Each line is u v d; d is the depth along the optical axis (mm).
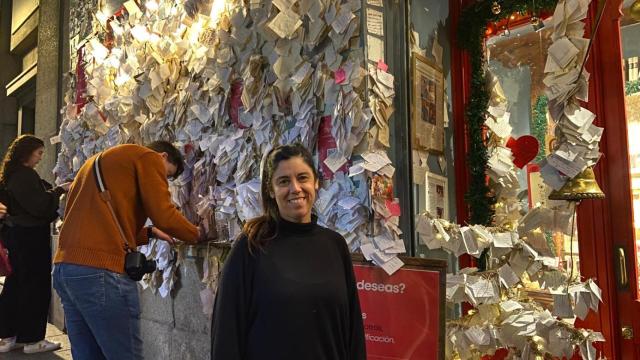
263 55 2803
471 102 2742
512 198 2725
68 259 2176
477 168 2703
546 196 2619
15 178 3828
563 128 2152
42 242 4008
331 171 2381
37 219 3953
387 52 2389
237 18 2920
